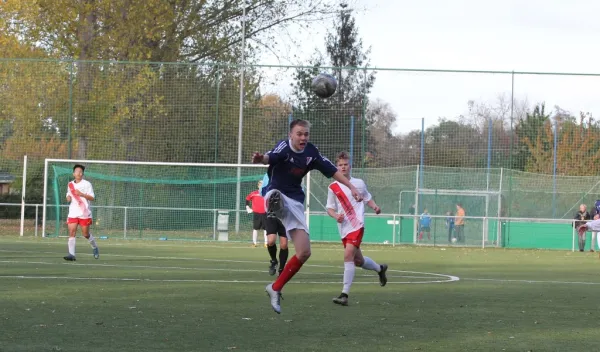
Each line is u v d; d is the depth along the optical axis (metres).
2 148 38.59
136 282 16.14
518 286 17.05
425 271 20.84
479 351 9.11
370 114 38.84
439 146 38.88
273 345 9.16
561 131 38.00
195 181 37.53
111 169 38.06
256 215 24.67
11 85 38.47
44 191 35.81
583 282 18.34
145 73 38.53
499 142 38.28
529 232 37.06
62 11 43.09
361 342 9.48
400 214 36.09
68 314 11.30
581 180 37.56
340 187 13.70
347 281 13.03
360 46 75.31
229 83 38.53
